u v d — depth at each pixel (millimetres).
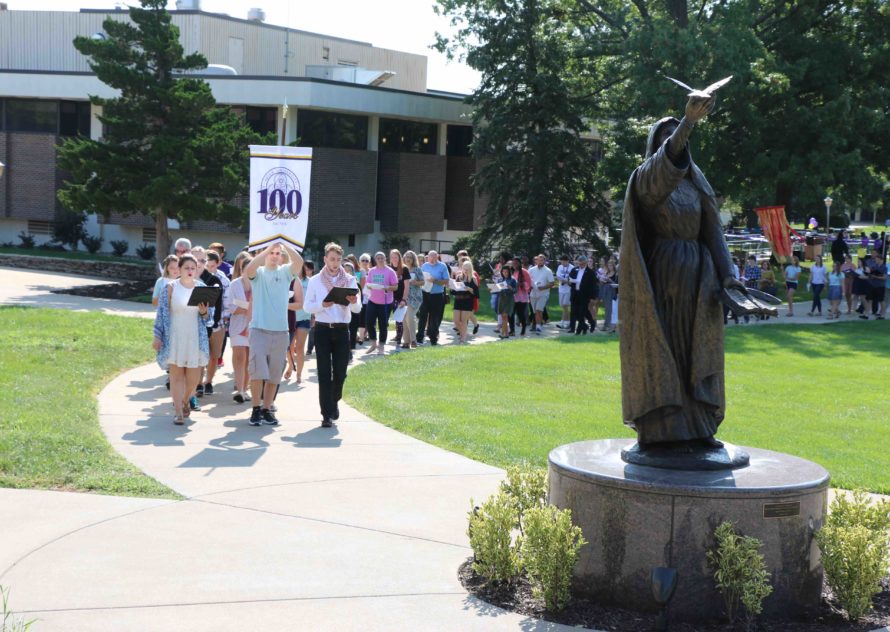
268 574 6906
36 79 40719
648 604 6406
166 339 11734
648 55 36125
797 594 6496
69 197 31078
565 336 23969
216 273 14070
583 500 6676
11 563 6941
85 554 7168
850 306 32531
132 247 42000
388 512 8516
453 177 47844
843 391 17156
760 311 6562
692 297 6746
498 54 38656
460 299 22391
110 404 12969
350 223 41406
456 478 9758
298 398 14047
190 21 47250
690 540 6320
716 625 6285
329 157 40094
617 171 36688
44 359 15797
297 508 8531
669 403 6688
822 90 40688
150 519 8055
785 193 44469
